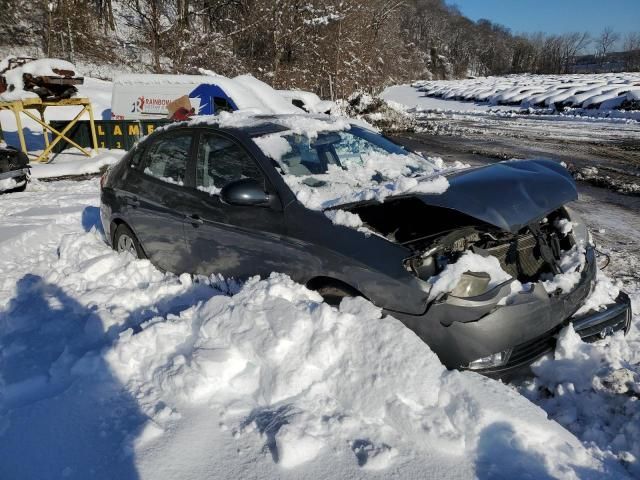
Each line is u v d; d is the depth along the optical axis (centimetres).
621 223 696
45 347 323
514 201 295
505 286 270
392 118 2114
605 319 310
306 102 1916
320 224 308
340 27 3550
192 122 425
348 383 250
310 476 208
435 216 367
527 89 3519
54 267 489
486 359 264
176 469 214
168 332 303
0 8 3362
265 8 3478
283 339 265
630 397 255
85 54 3400
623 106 2378
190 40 3262
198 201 386
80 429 242
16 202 838
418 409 236
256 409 249
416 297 267
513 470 210
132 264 437
